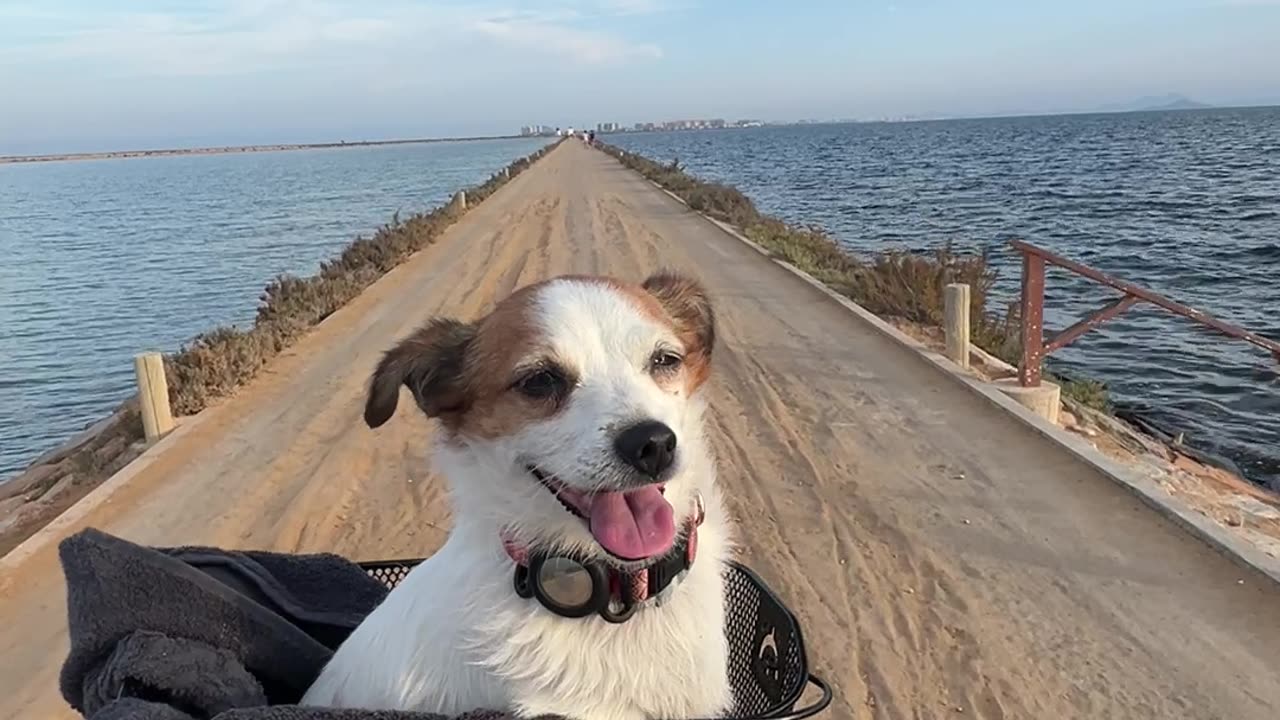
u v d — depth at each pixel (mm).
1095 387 12023
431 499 7781
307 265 32312
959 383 10234
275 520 7535
